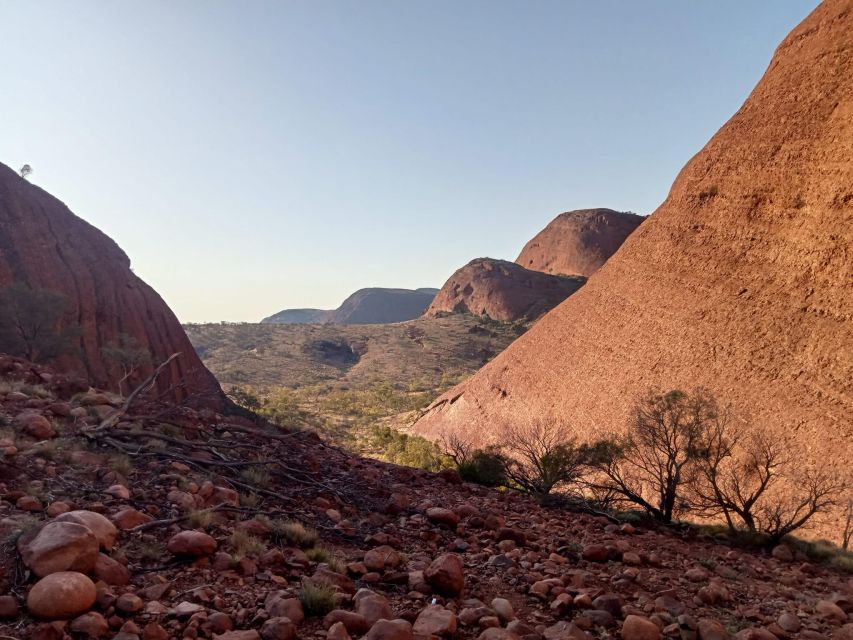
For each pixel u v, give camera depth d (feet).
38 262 164.35
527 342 189.37
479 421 180.96
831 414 73.26
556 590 16.90
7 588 11.23
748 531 34.12
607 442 45.32
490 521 25.02
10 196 177.06
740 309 105.19
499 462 45.88
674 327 119.55
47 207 186.09
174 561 14.46
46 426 22.43
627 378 124.57
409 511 25.53
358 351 523.70
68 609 10.67
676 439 42.34
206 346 497.87
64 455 20.26
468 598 16.01
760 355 93.04
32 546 12.02
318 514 22.40
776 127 120.88
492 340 518.78
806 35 131.54
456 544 21.38
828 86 112.06
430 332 552.00
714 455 40.96
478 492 34.96
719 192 131.64
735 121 141.08
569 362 154.81
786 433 75.61
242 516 19.66
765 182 116.47
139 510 17.35
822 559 31.78
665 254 140.15
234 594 13.26
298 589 14.16
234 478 23.93
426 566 18.07
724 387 94.43
